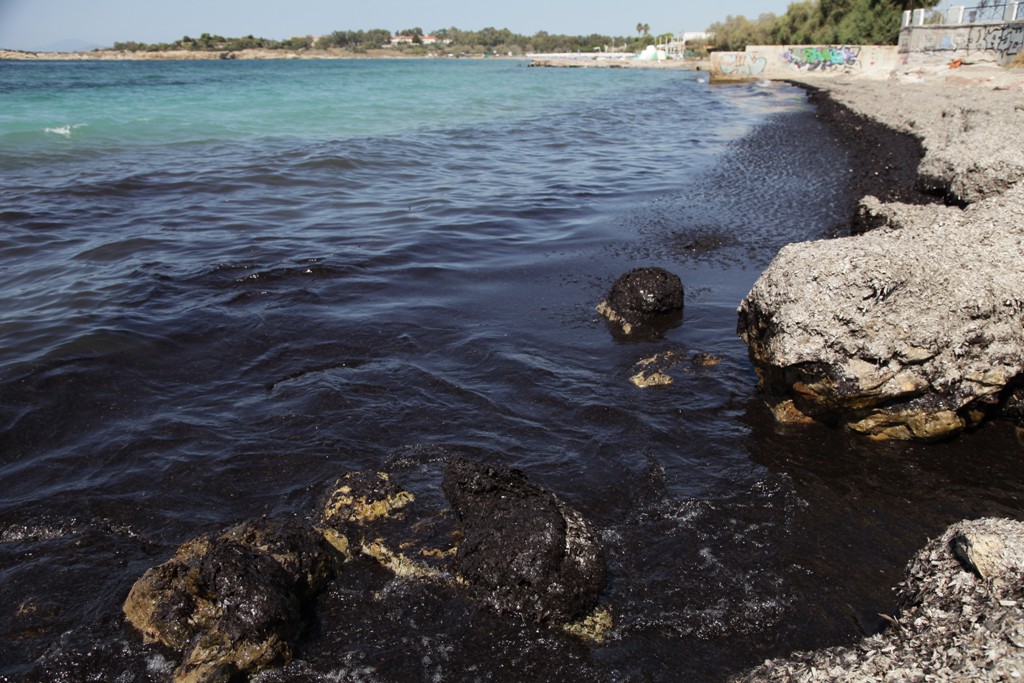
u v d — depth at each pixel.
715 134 28.11
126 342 8.77
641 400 7.68
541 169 20.80
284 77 80.12
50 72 85.88
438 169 20.52
